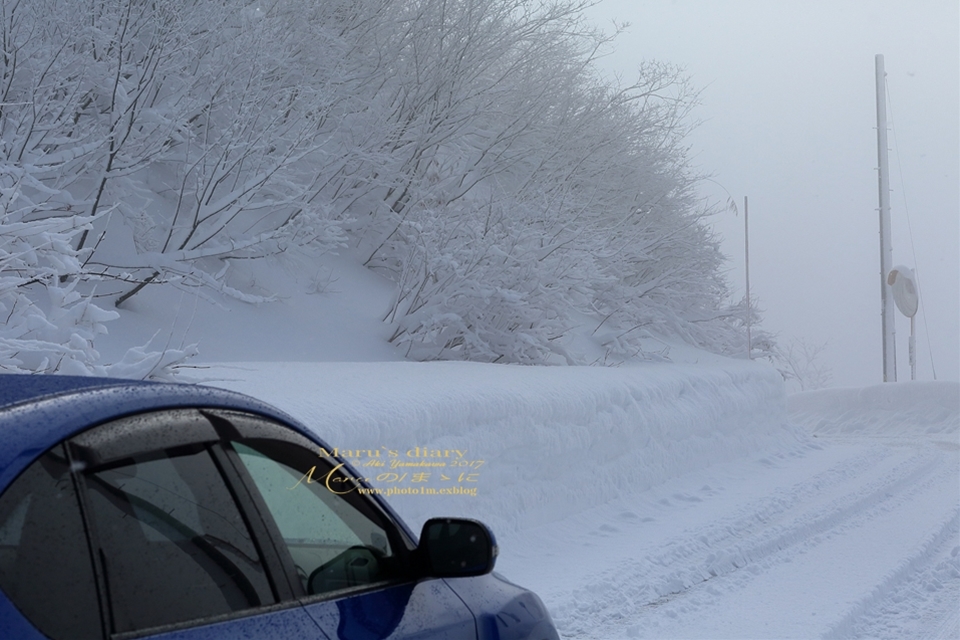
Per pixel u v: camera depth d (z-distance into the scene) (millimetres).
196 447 1932
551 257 12977
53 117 8539
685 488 11258
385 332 12141
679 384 12953
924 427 21641
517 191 13945
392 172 13555
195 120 11195
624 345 16422
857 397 23406
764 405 16109
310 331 11094
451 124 13898
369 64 13633
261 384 7102
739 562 8055
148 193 10859
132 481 1758
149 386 1964
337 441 6238
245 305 10828
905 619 6633
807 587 7266
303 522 2174
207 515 1897
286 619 1948
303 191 10672
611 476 9930
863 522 9922
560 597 6602
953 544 9078
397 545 2494
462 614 2498
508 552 7672
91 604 1589
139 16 9617
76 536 1613
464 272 12047
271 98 10664
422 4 13883
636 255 17328
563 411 9180
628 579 7191
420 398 7398
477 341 12227
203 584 1818
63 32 8820
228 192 10953
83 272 5938
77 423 1698
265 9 11539
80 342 5367
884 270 30172
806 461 14492
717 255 20734
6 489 1521
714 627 6227
